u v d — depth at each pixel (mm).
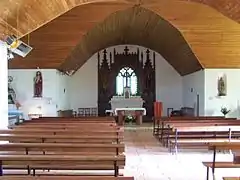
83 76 22969
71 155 5023
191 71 19703
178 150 10828
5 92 10336
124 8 13336
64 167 5527
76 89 22938
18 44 10617
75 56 18375
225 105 16984
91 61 23000
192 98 19828
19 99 16828
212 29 14398
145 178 7090
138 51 22969
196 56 16156
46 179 3498
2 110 10148
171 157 9602
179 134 11211
